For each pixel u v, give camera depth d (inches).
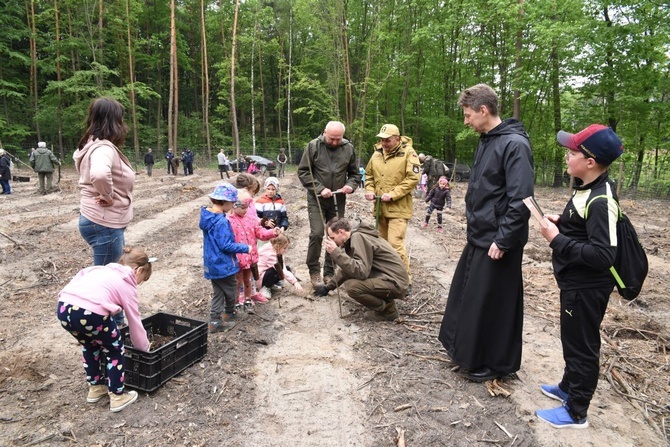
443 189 370.3
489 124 124.6
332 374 133.6
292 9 1295.5
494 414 115.3
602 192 98.9
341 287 212.4
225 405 117.5
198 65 1633.9
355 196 606.9
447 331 135.9
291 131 1718.8
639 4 670.5
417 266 261.1
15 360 137.4
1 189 588.1
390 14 1133.7
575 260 100.0
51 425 108.4
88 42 1211.9
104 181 123.7
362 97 1179.9
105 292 108.3
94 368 116.0
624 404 123.2
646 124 762.2
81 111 1186.0
